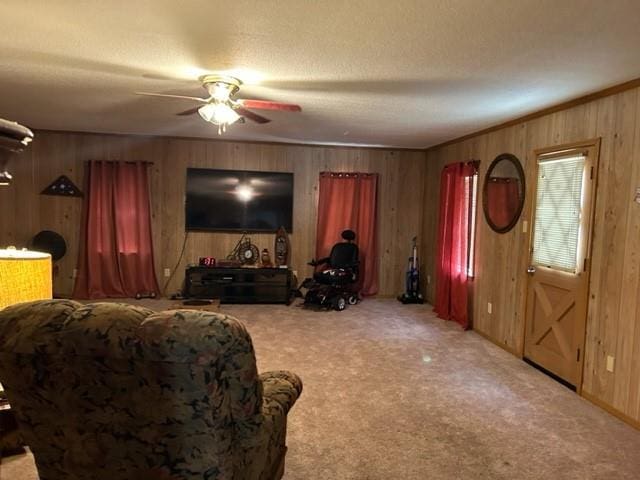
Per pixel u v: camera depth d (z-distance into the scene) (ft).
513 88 10.98
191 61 9.68
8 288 7.06
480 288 16.84
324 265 22.07
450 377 12.46
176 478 4.83
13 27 7.96
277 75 10.51
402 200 22.86
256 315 18.67
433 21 7.31
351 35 8.01
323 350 14.42
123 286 20.75
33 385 4.59
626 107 10.29
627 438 9.37
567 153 12.19
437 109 13.46
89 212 20.17
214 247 21.63
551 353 12.72
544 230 13.21
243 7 7.00
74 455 5.01
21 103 14.28
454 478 7.84
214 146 21.31
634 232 10.03
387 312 19.76
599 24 7.21
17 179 19.93
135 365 4.24
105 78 11.19
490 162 16.42
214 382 4.35
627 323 10.18
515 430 9.58
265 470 6.28
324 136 19.45
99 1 6.89
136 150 20.76
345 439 9.04
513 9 6.78
